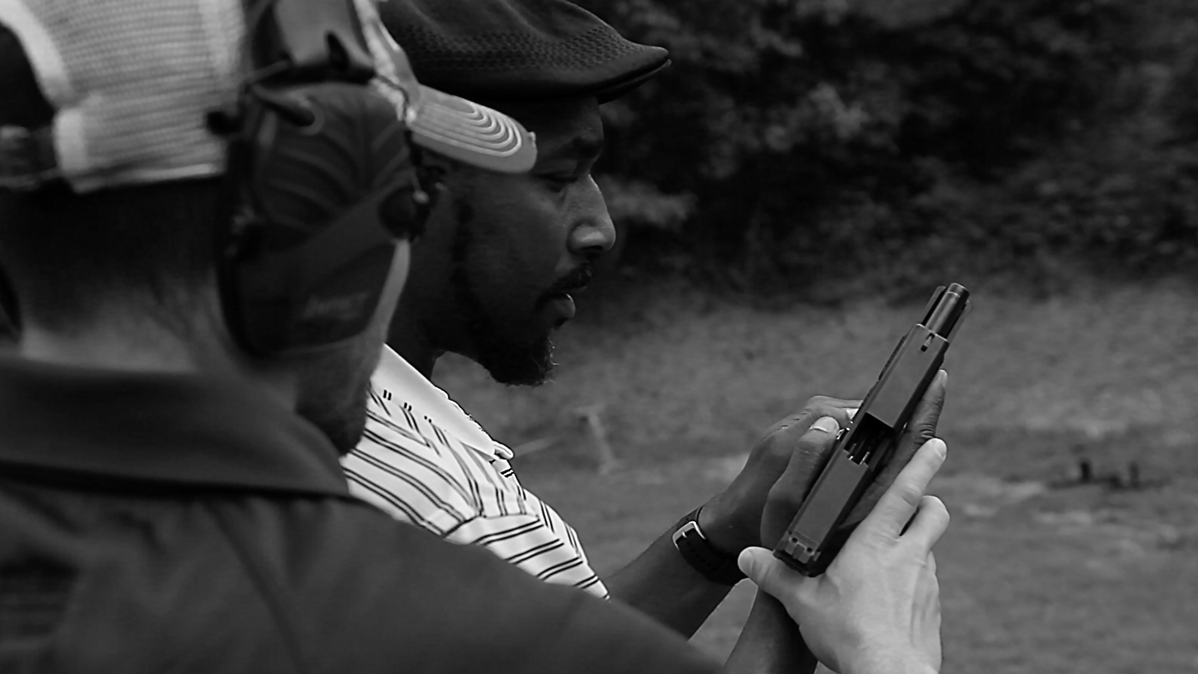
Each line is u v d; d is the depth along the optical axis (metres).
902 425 1.12
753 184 15.98
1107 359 12.60
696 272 15.49
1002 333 13.59
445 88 1.39
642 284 15.30
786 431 1.43
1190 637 5.58
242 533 0.68
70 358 0.70
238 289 0.66
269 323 0.68
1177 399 11.52
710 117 15.59
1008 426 11.12
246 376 0.72
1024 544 7.44
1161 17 16.53
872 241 15.75
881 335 14.16
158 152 0.65
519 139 0.87
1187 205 14.77
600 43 1.46
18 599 0.66
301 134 0.65
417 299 1.39
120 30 0.65
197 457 0.69
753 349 13.99
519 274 1.40
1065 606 6.11
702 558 1.46
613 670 0.69
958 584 6.57
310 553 0.68
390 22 1.38
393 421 1.07
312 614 0.67
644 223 15.39
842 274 15.48
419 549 0.71
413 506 1.00
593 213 1.45
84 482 0.69
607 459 11.09
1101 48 16.36
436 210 1.34
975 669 5.27
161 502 0.69
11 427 0.68
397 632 0.67
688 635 1.49
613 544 8.10
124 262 0.68
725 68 15.59
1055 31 16.00
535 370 1.48
